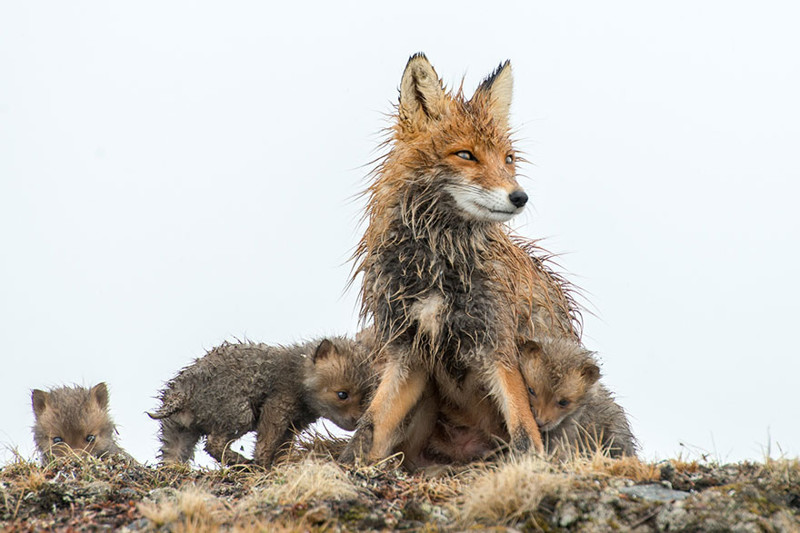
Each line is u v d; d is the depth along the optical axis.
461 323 11.46
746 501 7.85
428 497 9.05
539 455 9.94
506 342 11.55
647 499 8.17
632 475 8.97
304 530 7.91
